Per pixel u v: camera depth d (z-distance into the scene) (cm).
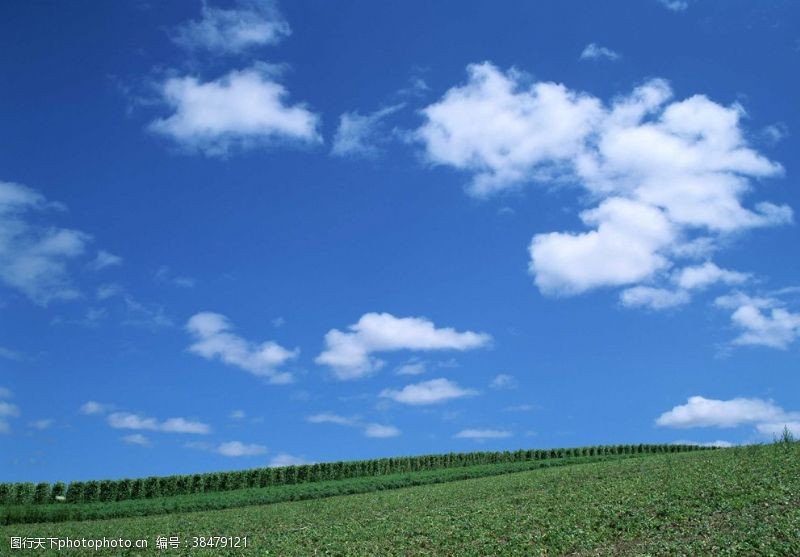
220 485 5331
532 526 2409
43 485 4672
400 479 5219
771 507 2231
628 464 3897
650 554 1911
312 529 2883
